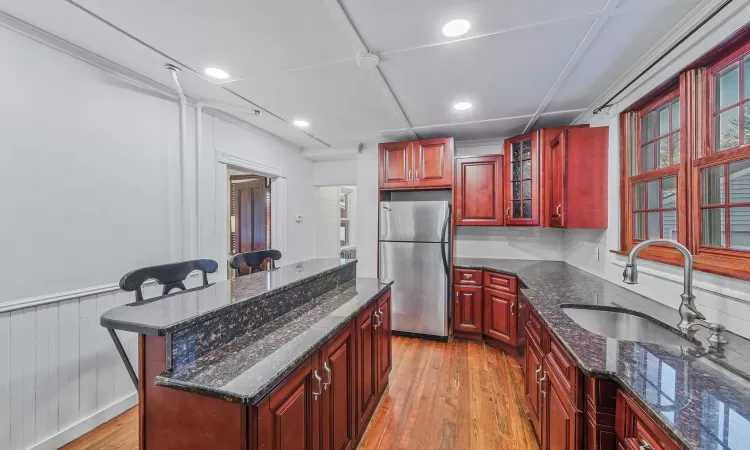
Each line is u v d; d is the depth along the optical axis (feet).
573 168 8.14
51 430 5.65
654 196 6.45
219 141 9.35
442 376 8.44
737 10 4.12
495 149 12.19
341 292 6.88
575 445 3.79
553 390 4.71
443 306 10.90
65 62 5.82
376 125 10.47
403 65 6.38
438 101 8.31
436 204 10.95
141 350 3.47
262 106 8.79
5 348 5.11
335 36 5.38
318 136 11.96
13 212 5.19
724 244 4.58
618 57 6.00
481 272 10.67
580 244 9.71
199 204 8.61
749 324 4.02
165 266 5.43
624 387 3.08
